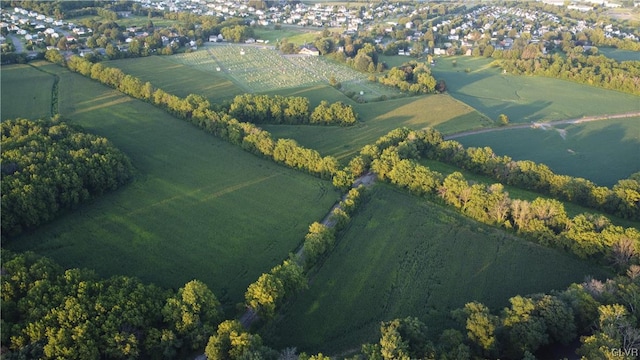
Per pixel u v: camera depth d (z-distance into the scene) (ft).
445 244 531.50
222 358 354.33
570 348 381.81
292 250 515.09
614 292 405.59
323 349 398.21
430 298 456.45
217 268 484.74
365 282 474.90
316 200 607.78
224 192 618.85
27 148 593.42
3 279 390.63
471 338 371.76
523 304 385.70
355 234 545.03
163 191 615.57
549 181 629.51
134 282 413.39
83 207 572.51
